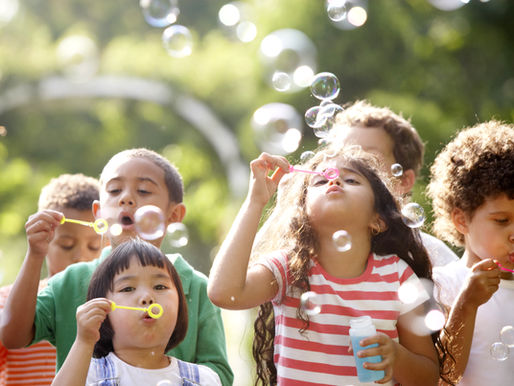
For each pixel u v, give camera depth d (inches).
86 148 602.2
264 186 114.0
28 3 603.2
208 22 613.6
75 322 126.7
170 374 109.6
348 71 450.3
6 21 588.1
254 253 125.7
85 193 160.1
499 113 427.8
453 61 458.0
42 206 160.7
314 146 431.2
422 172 325.1
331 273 113.7
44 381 140.6
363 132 162.1
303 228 115.6
